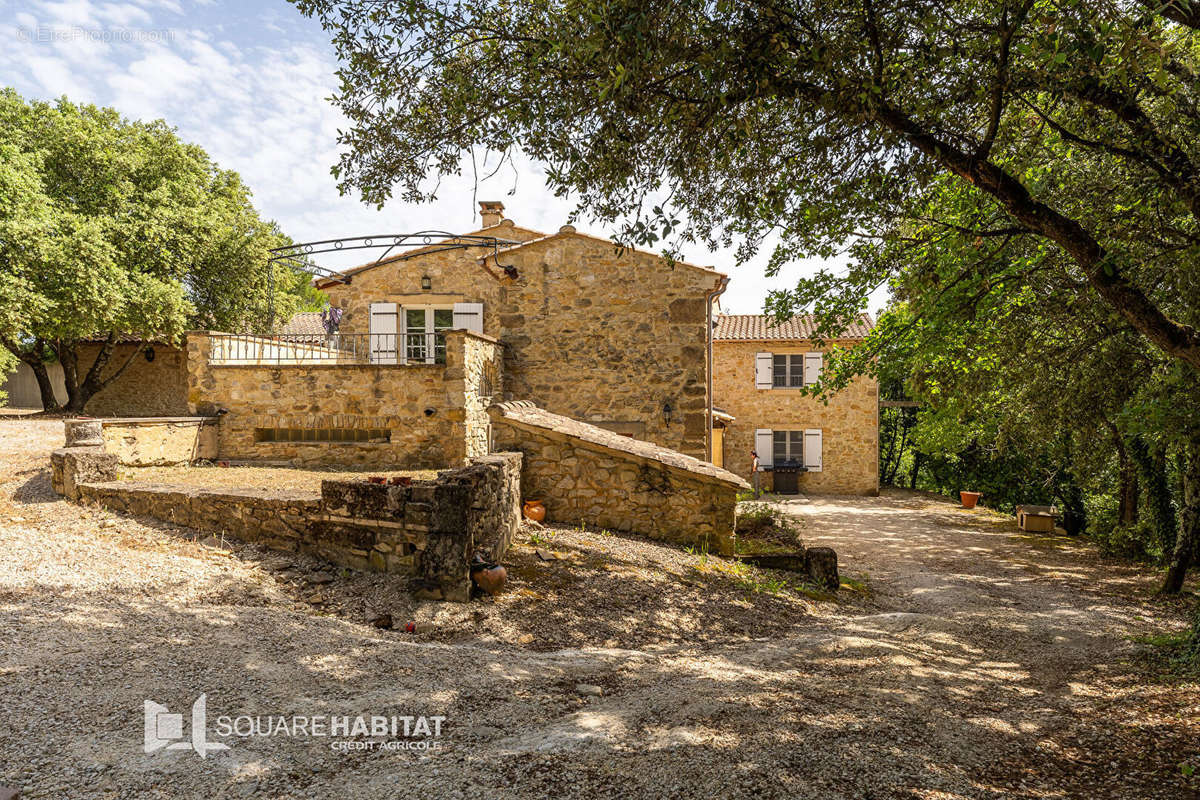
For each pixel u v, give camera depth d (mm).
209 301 16312
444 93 4625
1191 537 7750
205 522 5496
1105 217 4852
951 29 3857
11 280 10719
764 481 17312
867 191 4586
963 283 6312
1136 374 6871
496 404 7359
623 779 2516
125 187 14180
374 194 5105
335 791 2309
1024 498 16688
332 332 12945
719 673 3930
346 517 5066
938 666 4609
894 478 21859
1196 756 3129
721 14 3590
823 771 2703
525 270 10477
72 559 4535
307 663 3359
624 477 7293
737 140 4156
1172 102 4305
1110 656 5207
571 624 4645
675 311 10188
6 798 1721
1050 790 2736
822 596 6484
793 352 17297
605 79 3934
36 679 2871
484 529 5387
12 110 13266
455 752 2654
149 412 16750
